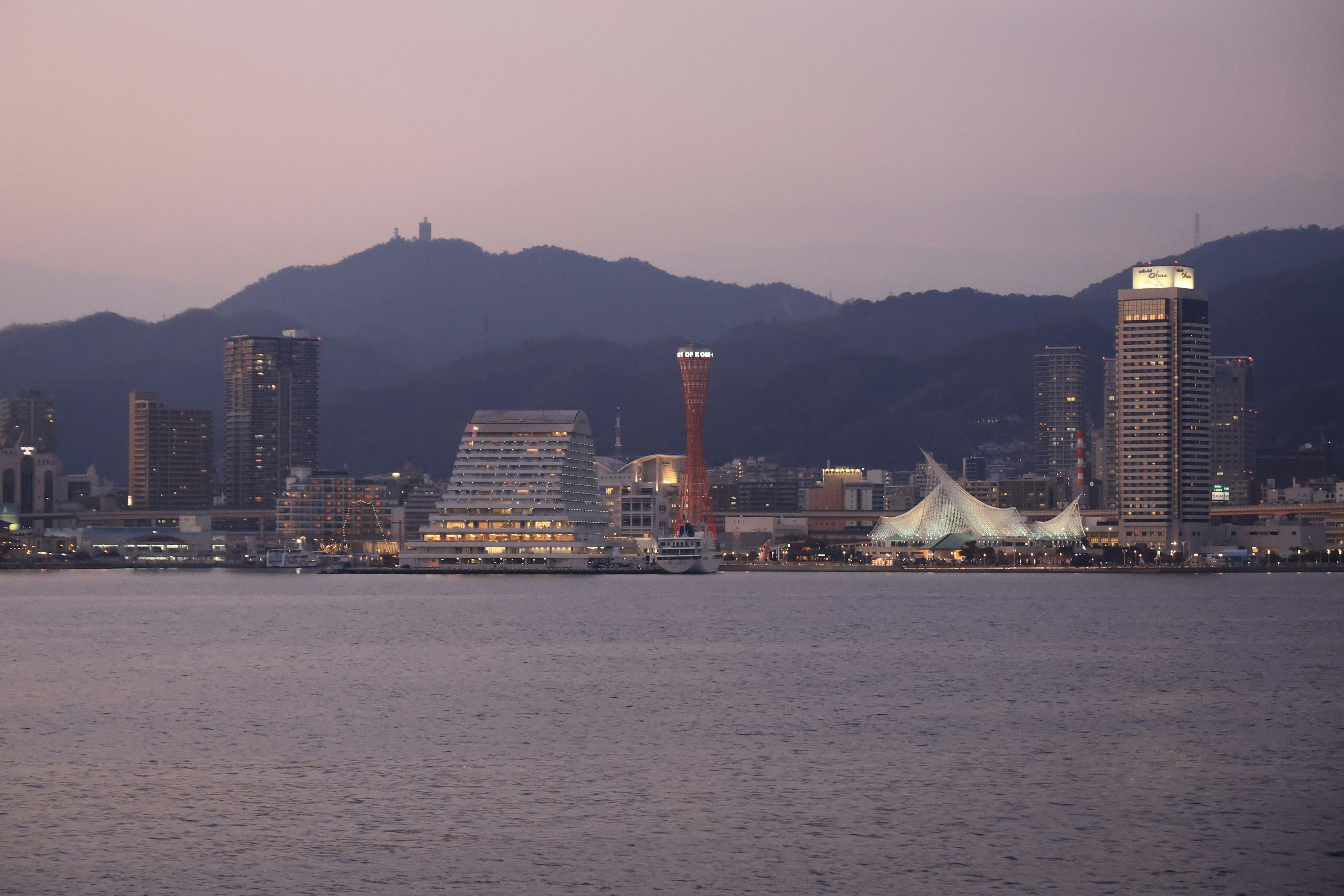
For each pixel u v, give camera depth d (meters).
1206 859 144.62
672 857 145.25
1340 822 158.75
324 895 133.62
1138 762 191.50
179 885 136.50
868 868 141.75
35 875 139.25
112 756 195.00
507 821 158.88
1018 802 167.88
